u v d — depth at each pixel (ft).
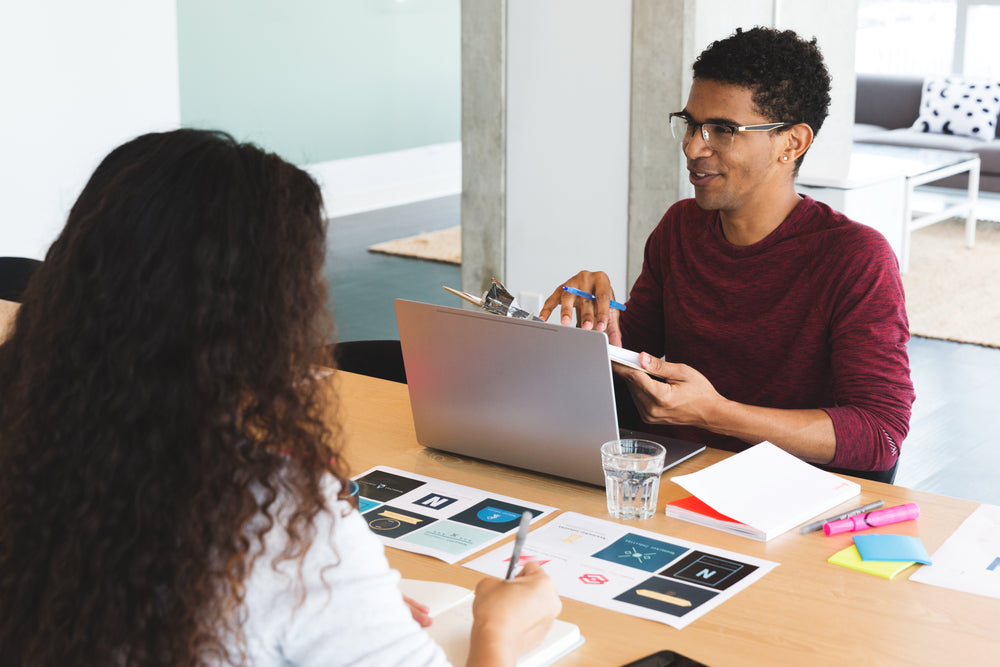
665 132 11.57
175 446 2.77
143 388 2.74
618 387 7.13
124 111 17.94
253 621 2.85
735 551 4.79
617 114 11.94
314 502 2.88
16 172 16.75
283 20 24.84
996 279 20.07
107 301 2.77
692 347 7.20
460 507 5.31
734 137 6.45
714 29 11.56
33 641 2.81
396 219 26.07
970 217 22.35
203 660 2.83
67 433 2.78
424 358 5.78
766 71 6.34
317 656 2.86
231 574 2.80
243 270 2.83
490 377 5.57
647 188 11.87
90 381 2.76
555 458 5.57
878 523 5.02
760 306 6.87
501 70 12.67
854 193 16.10
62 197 17.35
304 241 2.97
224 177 2.85
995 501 11.24
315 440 3.00
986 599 4.34
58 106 17.06
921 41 29.89
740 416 5.92
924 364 15.70
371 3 26.89
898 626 4.12
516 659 3.34
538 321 5.26
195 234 2.79
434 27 28.86
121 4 17.62
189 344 2.77
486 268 13.43
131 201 2.80
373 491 5.50
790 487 5.33
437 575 4.59
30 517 2.83
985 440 12.92
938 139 25.72
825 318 6.63
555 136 12.48
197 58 23.16
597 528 5.04
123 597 2.73
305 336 2.99
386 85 27.84
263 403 2.88
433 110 29.43
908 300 18.71
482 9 12.62
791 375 6.81
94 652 2.75
